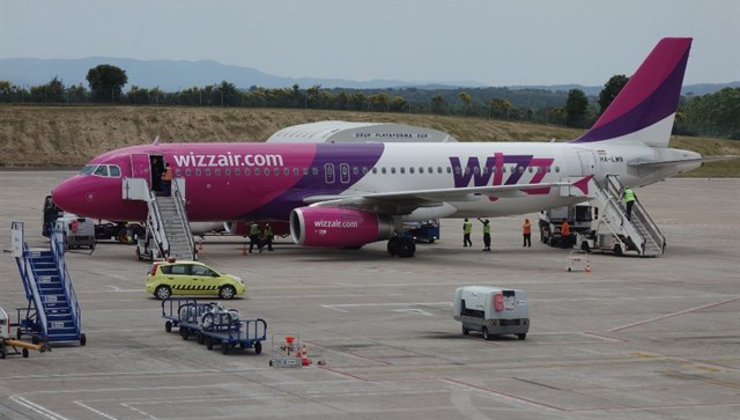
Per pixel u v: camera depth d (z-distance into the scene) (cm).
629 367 7044
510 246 14712
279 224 13650
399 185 13500
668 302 9862
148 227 12269
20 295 9544
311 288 10294
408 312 9019
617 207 13800
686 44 14725
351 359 7094
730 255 13825
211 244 14525
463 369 6850
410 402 5938
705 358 7394
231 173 12794
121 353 7169
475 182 13812
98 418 5472
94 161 12725
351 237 12469
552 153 14162
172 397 5956
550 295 10169
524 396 6150
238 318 7350
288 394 6075
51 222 14538
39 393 6006
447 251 13938
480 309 7881
